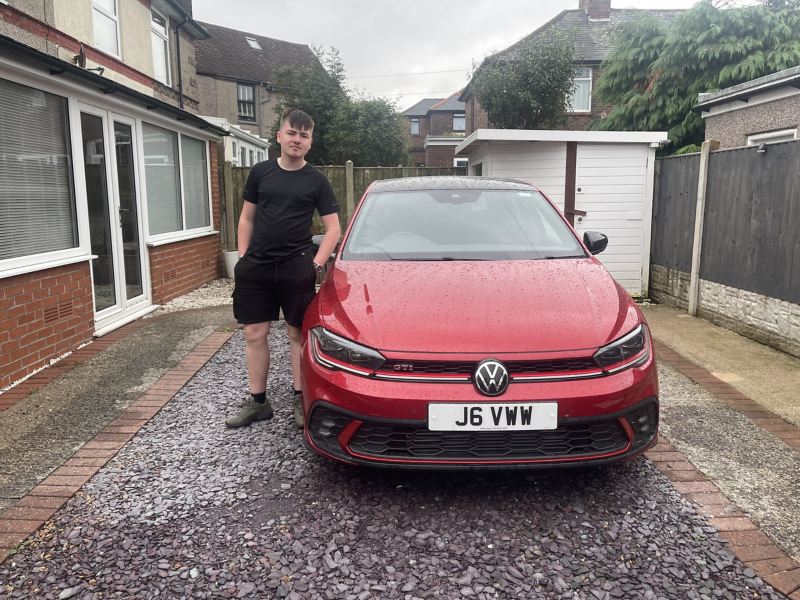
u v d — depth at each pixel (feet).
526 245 12.29
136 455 10.90
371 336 8.95
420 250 12.08
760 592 7.18
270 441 11.50
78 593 7.20
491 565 7.69
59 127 17.56
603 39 76.89
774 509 9.05
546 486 9.70
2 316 14.32
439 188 14.29
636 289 28.27
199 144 31.96
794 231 17.51
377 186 14.83
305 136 11.36
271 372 15.89
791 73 22.77
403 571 7.59
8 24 23.91
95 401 13.52
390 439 8.64
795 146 17.43
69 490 9.57
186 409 13.15
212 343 18.30
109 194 20.71
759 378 15.60
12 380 14.66
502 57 57.67
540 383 8.45
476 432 8.43
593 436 8.64
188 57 48.39
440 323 9.11
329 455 9.04
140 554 7.95
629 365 8.86
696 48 40.19
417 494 9.47
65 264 17.01
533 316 9.26
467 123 98.99
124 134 22.43
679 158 25.09
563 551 7.97
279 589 7.22
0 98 15.01
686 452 11.09
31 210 16.19
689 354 17.97
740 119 27.76
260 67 104.32
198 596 7.14
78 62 28.94
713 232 22.15
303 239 11.74
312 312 10.34
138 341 18.65
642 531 8.42
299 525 8.61
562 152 27.53
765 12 39.32
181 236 27.55
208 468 10.39
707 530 8.45
